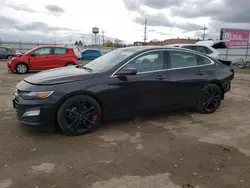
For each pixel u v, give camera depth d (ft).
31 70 41.04
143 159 10.42
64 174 9.16
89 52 91.81
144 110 14.65
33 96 11.98
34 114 11.99
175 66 15.65
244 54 77.20
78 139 12.43
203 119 16.10
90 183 8.61
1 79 33.19
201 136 13.14
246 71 55.77
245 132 13.88
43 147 11.44
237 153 11.18
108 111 13.55
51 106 12.06
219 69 17.58
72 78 12.78
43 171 9.35
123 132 13.50
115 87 13.41
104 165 9.86
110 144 11.89
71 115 12.58
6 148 11.26
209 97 17.19
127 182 8.70
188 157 10.68
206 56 17.39
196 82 16.21
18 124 14.38
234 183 8.77
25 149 11.20
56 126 12.94
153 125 14.74
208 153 11.11
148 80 14.34
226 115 17.11
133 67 14.12
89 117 13.15
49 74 13.66
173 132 13.65
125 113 14.08
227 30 98.99
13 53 79.05
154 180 8.86
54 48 41.78
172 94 15.38
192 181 8.84
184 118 16.24
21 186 8.38
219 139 12.78
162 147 11.64
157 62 14.99
